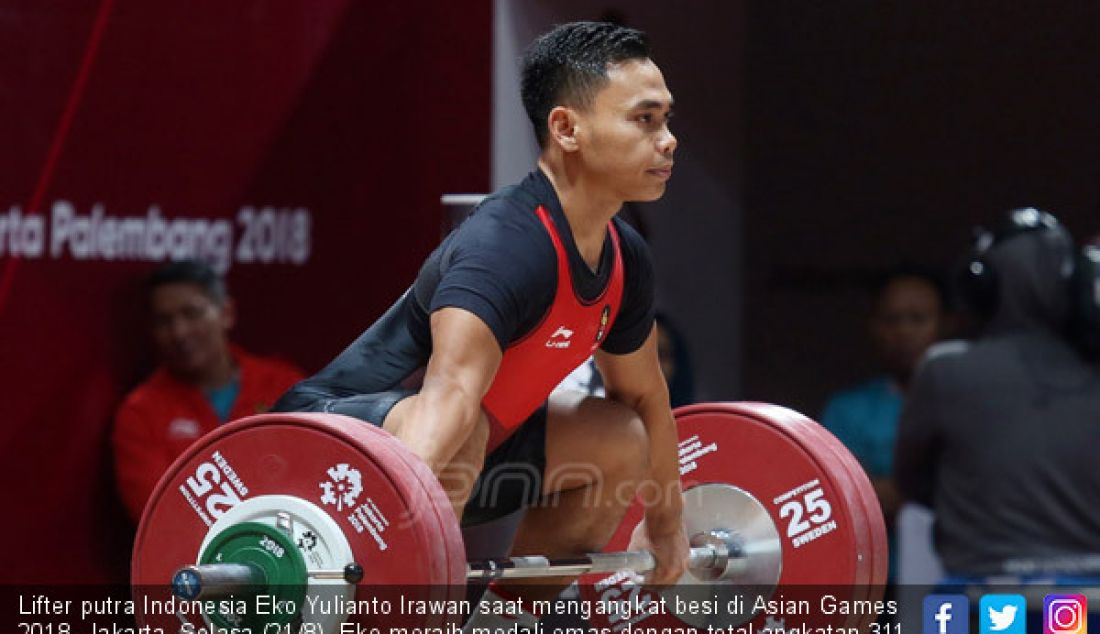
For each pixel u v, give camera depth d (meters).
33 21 15.23
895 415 16.72
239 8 16.14
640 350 10.45
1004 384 14.04
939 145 20.89
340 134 16.50
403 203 16.62
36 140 15.23
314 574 8.52
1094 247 16.70
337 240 16.48
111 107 15.59
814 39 20.94
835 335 20.94
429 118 16.75
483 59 16.78
